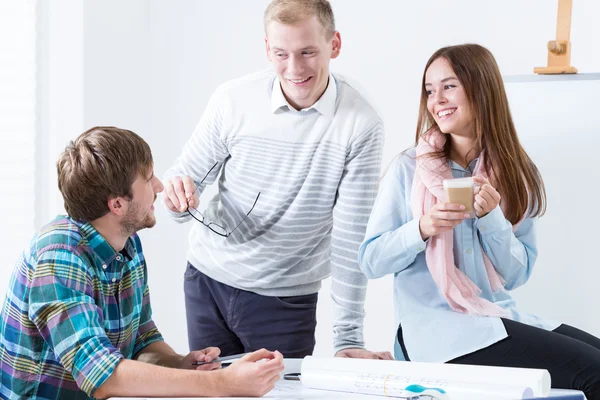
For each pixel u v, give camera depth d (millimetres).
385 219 1901
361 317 2154
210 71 3240
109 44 3098
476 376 1349
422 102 1978
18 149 2971
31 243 1562
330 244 2320
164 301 3330
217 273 2295
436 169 1875
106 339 1464
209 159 2297
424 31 2926
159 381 1396
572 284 2387
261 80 2174
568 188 2377
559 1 2381
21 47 2967
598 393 1634
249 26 3180
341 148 2090
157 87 3314
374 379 1389
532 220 1965
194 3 3242
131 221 1608
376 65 2990
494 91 1887
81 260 1518
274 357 1439
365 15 2990
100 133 1581
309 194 2152
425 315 1815
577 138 2359
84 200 1551
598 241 2354
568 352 1668
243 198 2238
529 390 1297
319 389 1455
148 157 1621
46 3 2975
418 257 1885
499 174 1883
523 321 1875
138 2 3236
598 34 2709
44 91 2994
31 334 1524
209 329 2361
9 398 1553
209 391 1389
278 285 2252
